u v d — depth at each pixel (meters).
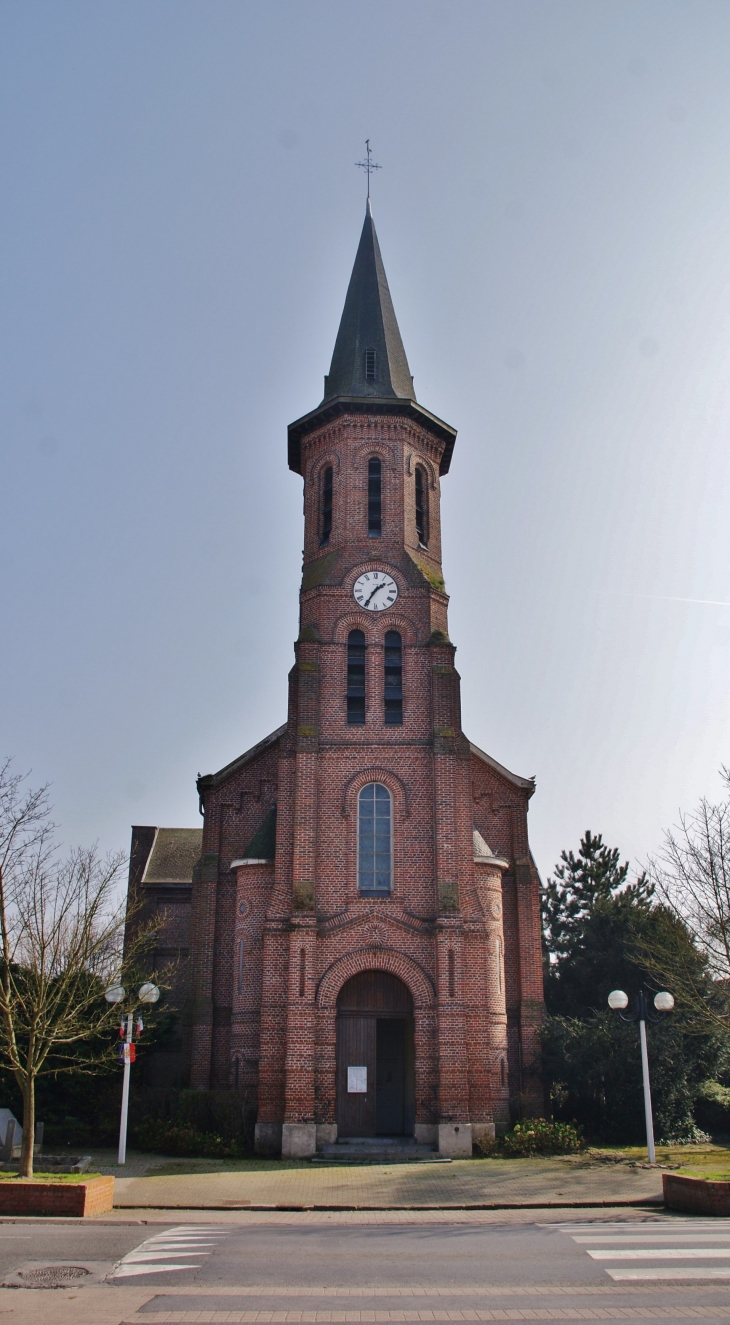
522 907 36.47
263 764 37.88
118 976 28.17
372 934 30.72
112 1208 20.52
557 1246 15.75
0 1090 30.64
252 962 33.06
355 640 34.44
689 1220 18.64
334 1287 12.88
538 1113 33.25
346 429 36.75
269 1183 23.84
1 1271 13.85
